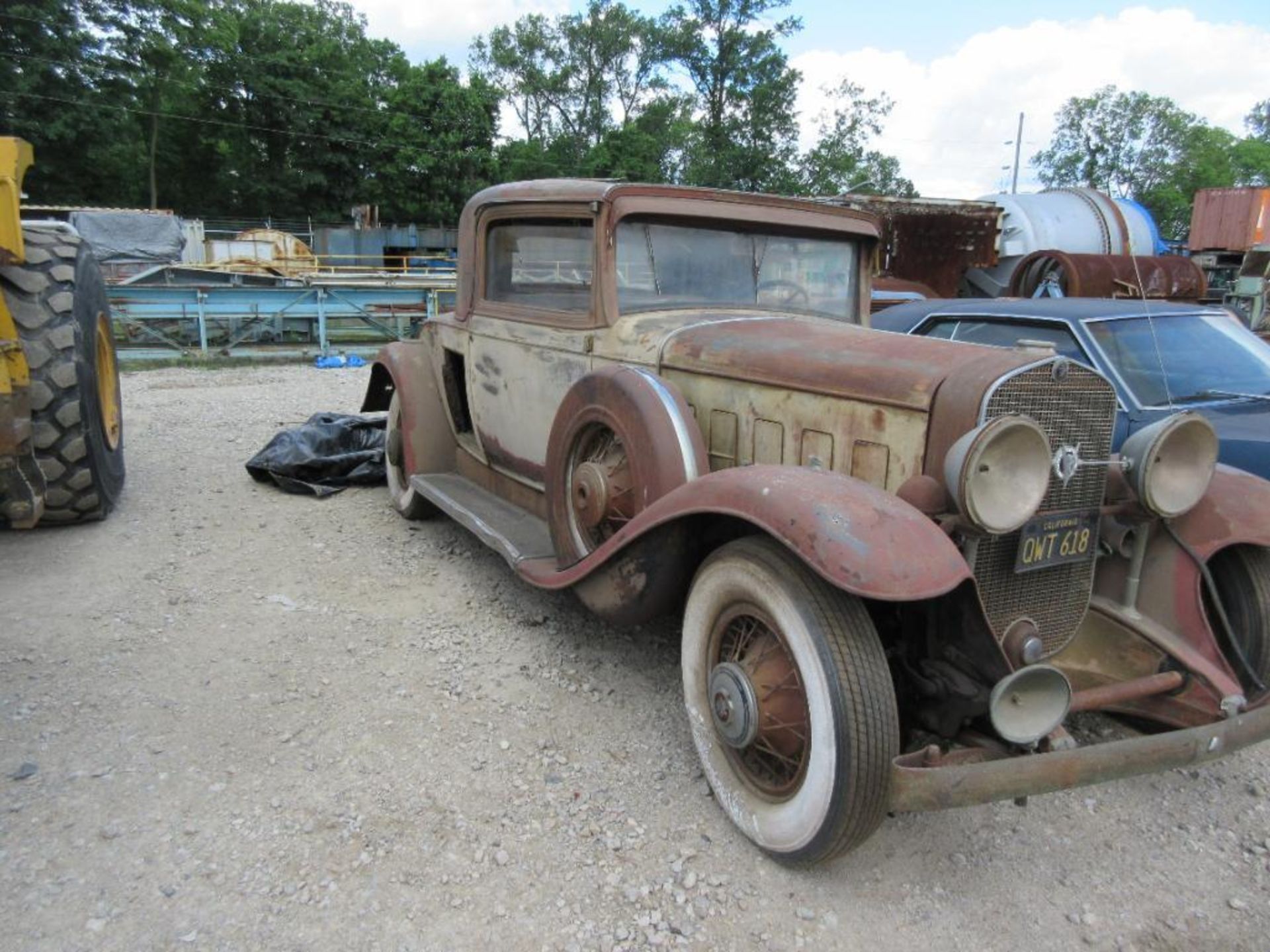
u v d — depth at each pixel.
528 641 3.72
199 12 35.75
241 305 13.06
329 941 2.10
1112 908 2.33
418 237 34.28
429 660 3.53
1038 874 2.45
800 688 2.31
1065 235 13.55
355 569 4.48
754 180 42.50
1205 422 2.67
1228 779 2.94
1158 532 2.89
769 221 3.75
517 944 2.12
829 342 3.03
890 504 2.26
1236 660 2.87
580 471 3.22
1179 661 2.75
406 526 5.18
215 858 2.36
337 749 2.89
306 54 39.50
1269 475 4.04
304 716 3.08
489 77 49.59
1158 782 2.91
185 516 5.21
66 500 4.69
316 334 15.40
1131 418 4.47
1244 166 60.25
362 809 2.59
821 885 2.36
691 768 2.86
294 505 5.52
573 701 3.25
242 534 4.93
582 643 3.72
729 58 43.50
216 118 38.88
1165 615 2.86
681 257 3.67
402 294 14.74
